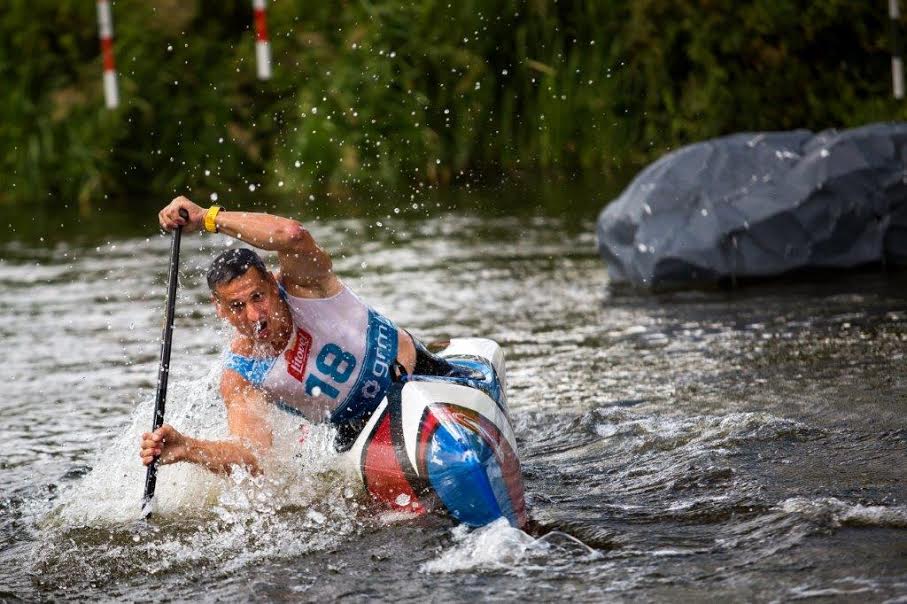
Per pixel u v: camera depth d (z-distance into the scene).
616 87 55.28
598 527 14.66
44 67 56.81
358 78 54.41
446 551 14.23
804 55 55.00
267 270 15.48
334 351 15.88
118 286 35.69
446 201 49.53
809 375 21.56
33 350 27.84
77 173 55.41
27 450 20.02
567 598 12.70
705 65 54.75
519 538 14.32
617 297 30.73
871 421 18.44
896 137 31.53
